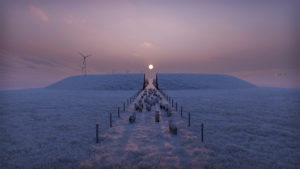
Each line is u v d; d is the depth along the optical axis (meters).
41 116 18.17
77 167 7.76
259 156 8.70
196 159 8.32
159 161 8.16
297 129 13.23
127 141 10.73
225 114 18.75
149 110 21.33
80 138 11.35
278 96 37.91
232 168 7.57
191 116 17.83
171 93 48.22
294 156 8.71
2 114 19.39
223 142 10.45
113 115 18.56
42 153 9.16
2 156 8.84
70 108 23.08
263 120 16.00
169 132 12.40
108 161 8.22
